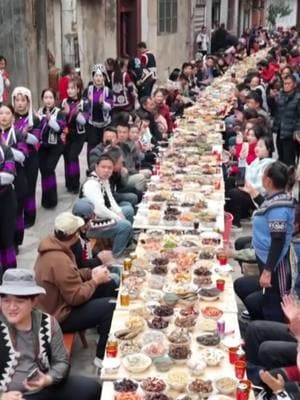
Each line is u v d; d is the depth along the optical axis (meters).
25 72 15.84
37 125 9.75
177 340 5.07
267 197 6.38
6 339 4.61
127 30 22.59
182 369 4.83
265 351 5.44
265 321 5.92
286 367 5.25
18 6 15.50
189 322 5.31
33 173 9.41
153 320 5.39
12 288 4.53
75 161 11.44
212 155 10.84
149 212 7.85
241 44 28.20
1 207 7.57
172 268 6.40
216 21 34.69
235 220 9.81
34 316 4.73
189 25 28.39
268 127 10.93
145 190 9.72
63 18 16.69
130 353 4.97
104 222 8.14
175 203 8.30
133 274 6.19
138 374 4.78
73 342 6.65
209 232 7.34
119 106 14.19
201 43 29.16
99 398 5.01
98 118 11.51
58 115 10.17
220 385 4.59
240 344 5.06
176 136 12.29
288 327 5.64
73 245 6.34
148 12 23.70
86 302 6.03
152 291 5.88
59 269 5.84
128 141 10.27
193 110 14.84
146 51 18.12
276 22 47.78
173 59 26.59
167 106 13.88
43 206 10.71
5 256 7.77
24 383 4.63
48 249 5.89
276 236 6.08
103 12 20.11
